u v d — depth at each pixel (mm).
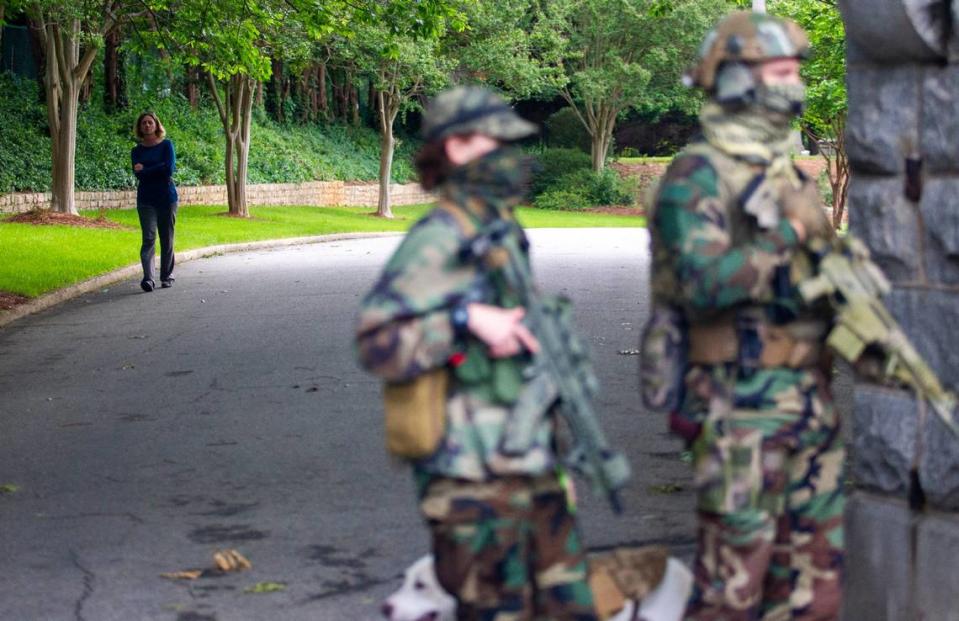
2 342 12984
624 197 54375
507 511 3154
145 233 17156
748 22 3369
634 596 3674
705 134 3408
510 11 43312
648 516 5988
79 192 35531
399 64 40250
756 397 3355
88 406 9297
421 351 3041
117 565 5480
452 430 3137
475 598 3184
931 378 3367
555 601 3268
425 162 3256
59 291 16500
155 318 14312
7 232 23625
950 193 3713
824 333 3465
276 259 22766
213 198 41562
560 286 16500
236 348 11781
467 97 3211
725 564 3393
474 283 3125
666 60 52062
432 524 3209
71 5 25984
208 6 20094
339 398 9180
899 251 3873
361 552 5590
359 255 23531
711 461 3367
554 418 3307
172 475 7113
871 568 4027
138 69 41531
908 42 3721
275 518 6172
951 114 3689
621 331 12117
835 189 33281
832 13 23203
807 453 3453
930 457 3850
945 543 3807
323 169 49250
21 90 36625
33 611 4918
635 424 7984
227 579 5258
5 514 6387
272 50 33312
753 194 3299
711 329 3373
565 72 55625
